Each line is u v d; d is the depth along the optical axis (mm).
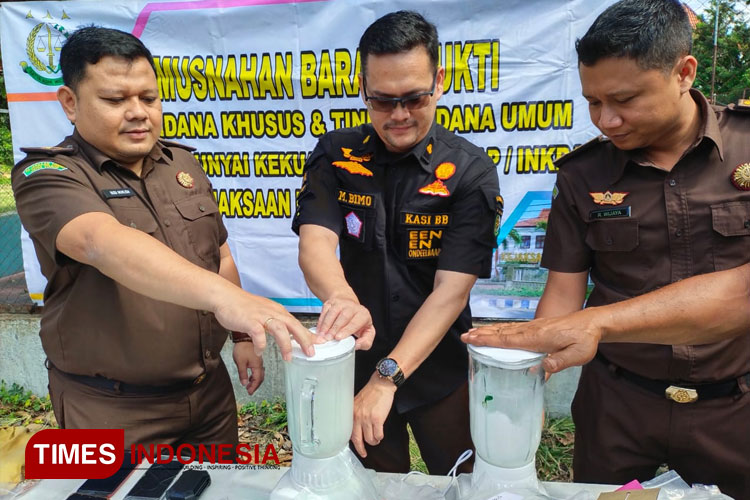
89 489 1094
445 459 1714
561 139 2443
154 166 1535
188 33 2582
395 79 1280
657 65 1055
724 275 1038
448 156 1508
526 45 2387
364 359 1660
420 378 1618
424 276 1572
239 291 1010
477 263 1447
